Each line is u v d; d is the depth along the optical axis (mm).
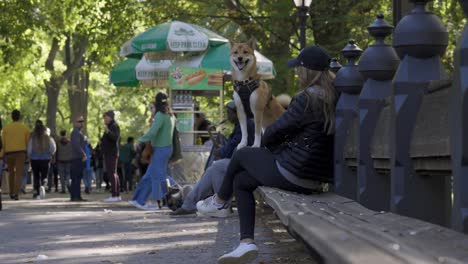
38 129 26125
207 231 11680
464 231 4238
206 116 22812
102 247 9711
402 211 5664
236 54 13688
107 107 78312
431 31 5477
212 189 14984
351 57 8125
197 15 30531
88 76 55969
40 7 38625
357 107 7340
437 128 5051
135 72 23047
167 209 17938
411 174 5648
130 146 33406
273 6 25375
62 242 10422
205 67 20141
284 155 7094
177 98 20656
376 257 2832
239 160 7141
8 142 24641
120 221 14047
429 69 5535
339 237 3561
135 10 33562
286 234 10523
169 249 9344
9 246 10016
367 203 7137
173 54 21062
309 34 29906
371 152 7039
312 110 7137
